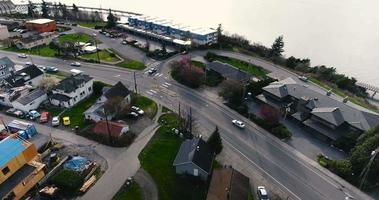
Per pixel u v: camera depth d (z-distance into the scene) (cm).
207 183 5938
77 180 5678
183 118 7775
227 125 7875
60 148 6725
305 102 8094
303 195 5891
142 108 8450
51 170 6000
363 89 11188
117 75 10369
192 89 9606
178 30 14025
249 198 5719
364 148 6341
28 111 8125
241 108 8381
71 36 14138
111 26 15512
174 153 6731
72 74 10125
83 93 8875
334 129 7394
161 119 7962
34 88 9075
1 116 7950
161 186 5856
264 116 7931
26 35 14000
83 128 7456
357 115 7469
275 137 7500
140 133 7369
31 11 17762
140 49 12800
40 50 12538
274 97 8612
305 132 7781
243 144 7200
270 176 6297
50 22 14675
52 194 5403
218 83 9975
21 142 5766
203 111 8456
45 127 7494
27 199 5425
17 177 5397
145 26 15125
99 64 11206
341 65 13775
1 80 9794
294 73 11362
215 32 13900
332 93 9644
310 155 6956
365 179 6116
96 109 7794
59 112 8175
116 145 6875
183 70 10050
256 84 9062
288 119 8281
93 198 5538
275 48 12912
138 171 6188
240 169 6431
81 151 6675
